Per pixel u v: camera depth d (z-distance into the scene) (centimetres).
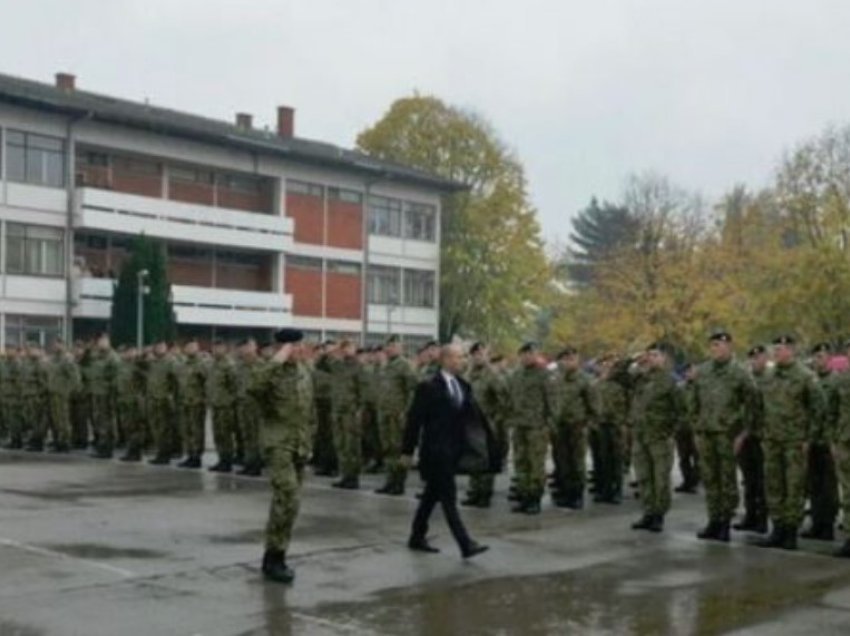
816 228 4944
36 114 4122
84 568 1009
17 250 4075
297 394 1005
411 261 5772
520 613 888
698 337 4969
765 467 1241
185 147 4659
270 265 5069
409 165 6078
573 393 1527
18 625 816
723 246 5234
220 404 1822
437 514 1390
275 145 4941
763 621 879
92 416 2133
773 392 1230
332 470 1847
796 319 4653
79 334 4312
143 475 1762
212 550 1109
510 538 1241
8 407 2258
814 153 5431
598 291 5600
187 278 4756
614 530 1318
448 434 1119
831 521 1302
